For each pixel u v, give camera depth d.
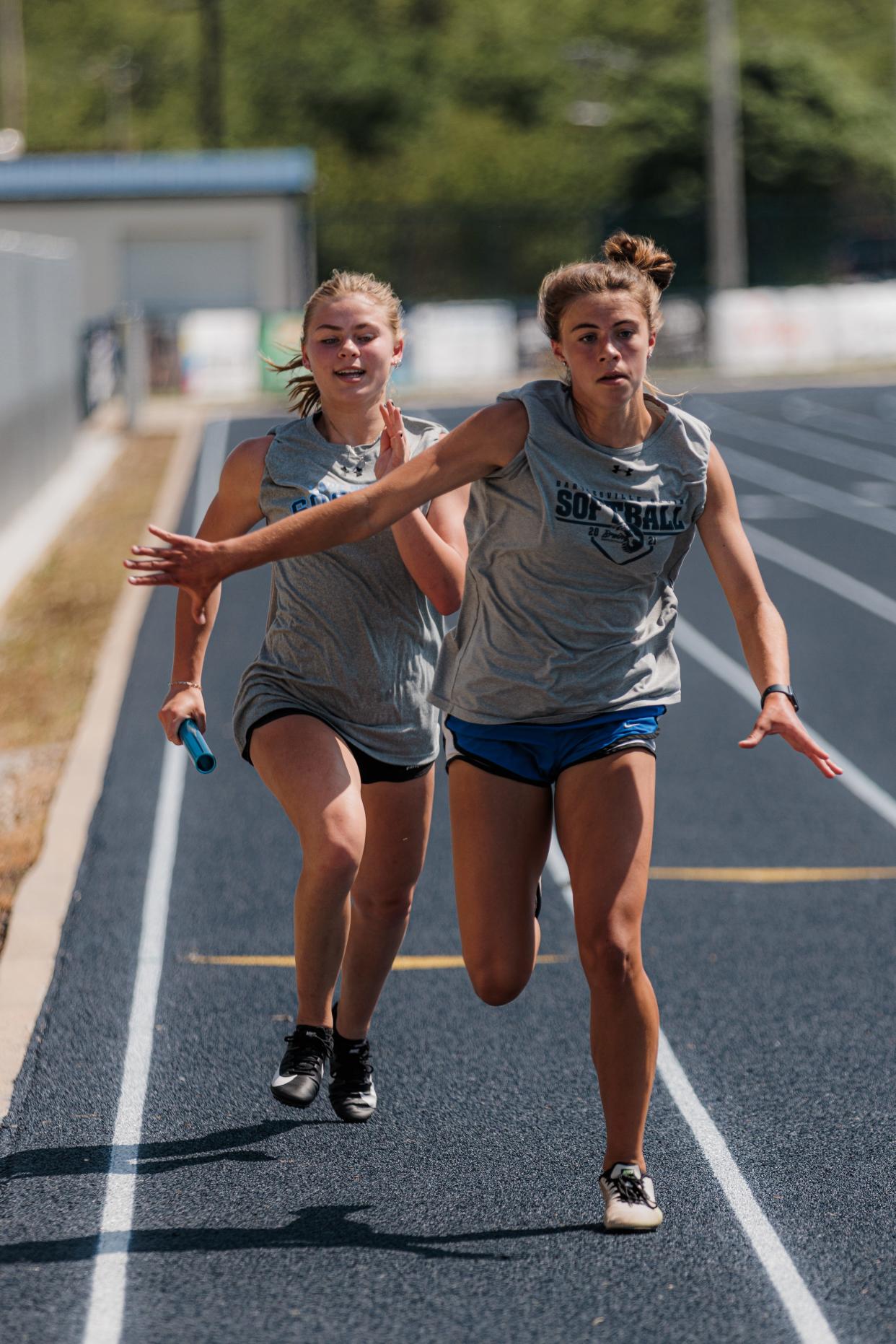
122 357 111.25
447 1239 13.12
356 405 14.53
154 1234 13.18
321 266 185.12
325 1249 12.94
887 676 38.03
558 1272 12.59
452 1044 17.75
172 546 11.99
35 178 135.12
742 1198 14.00
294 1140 15.16
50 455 72.31
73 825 25.73
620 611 13.08
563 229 187.38
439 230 187.25
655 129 178.50
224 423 96.19
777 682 12.71
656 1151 15.05
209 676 37.97
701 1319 11.90
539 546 12.80
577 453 12.69
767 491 70.88
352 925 15.06
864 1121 15.77
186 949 20.67
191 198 135.62
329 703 14.49
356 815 13.87
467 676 13.34
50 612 44.50
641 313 12.52
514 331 116.12
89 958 20.27
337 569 14.19
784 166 175.25
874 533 59.34
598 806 12.87
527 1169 14.52
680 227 175.88
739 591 13.15
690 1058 17.52
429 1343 11.55
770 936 21.69
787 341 123.62
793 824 27.14
